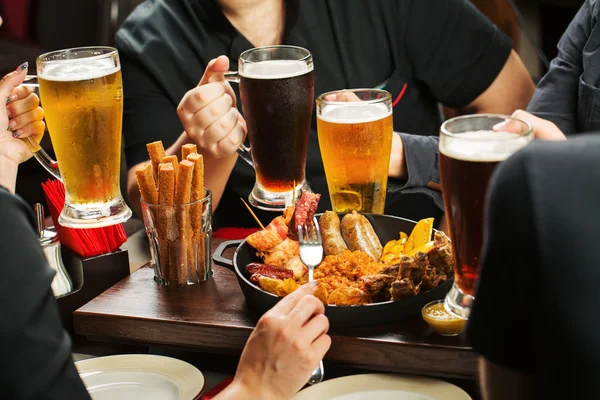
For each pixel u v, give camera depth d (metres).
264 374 0.96
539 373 0.56
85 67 1.08
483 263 0.60
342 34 1.87
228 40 1.82
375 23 1.88
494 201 0.58
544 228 0.54
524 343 0.58
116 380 1.07
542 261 0.54
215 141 1.37
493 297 0.59
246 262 1.24
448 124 0.93
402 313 1.08
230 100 1.36
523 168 0.57
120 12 2.75
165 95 1.85
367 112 1.21
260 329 0.99
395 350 1.04
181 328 1.16
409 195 1.76
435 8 1.90
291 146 1.25
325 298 1.09
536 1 2.95
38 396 0.70
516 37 2.36
